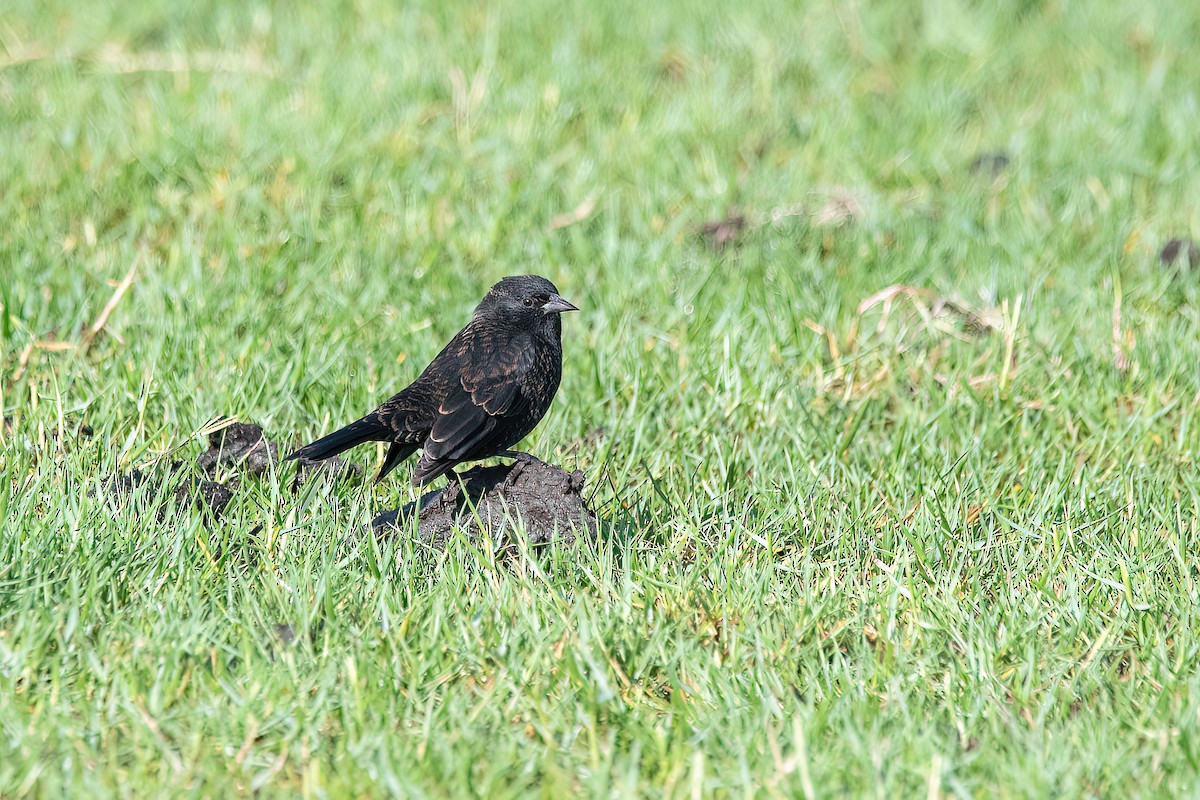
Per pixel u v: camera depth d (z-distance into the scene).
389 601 8.77
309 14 21.45
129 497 9.66
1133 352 12.99
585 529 9.62
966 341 13.51
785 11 22.22
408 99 18.61
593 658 8.26
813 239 15.77
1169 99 19.73
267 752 7.54
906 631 8.86
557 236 15.45
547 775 7.28
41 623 8.20
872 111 19.42
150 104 18.42
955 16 22.20
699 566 9.34
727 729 7.73
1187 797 7.09
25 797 7.05
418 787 7.10
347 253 14.76
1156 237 15.76
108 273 14.02
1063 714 8.00
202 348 12.45
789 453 11.37
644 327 13.58
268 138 17.11
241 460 10.43
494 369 10.04
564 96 18.92
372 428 9.61
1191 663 8.47
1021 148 17.98
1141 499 10.57
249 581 8.94
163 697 7.80
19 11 21.45
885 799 7.07
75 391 11.77
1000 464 11.36
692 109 18.78
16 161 16.42
